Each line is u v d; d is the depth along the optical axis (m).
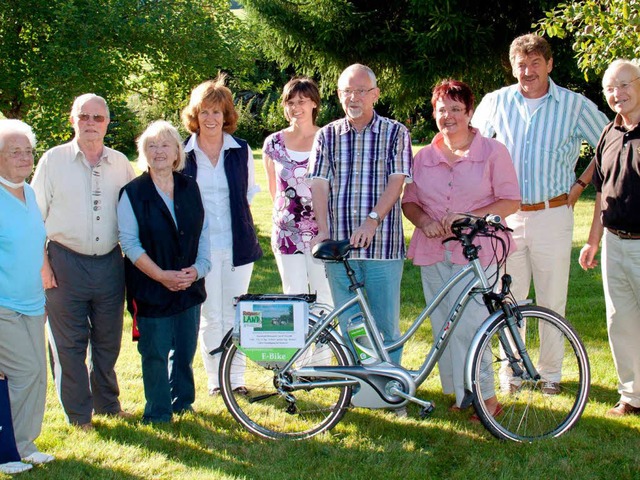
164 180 3.96
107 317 4.05
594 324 5.95
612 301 4.05
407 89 14.01
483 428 4.02
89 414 4.05
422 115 28.38
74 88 9.22
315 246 3.76
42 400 3.61
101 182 3.93
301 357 3.98
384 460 3.66
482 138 4.09
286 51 14.92
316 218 4.04
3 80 9.51
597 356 5.17
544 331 4.30
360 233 3.79
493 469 3.54
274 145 4.75
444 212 4.09
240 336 3.79
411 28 12.70
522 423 4.02
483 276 3.78
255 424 3.98
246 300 3.80
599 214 4.22
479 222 3.70
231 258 4.55
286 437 3.95
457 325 4.09
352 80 3.90
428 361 3.80
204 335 4.57
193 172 4.40
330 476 3.50
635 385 4.12
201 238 4.11
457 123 3.99
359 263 4.05
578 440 3.81
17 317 3.44
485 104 4.67
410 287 7.39
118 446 3.79
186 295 4.00
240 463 3.64
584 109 4.36
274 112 30.09
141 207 3.87
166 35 10.17
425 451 3.76
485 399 4.03
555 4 12.09
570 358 4.60
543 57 4.29
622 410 4.16
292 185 4.68
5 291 3.40
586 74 5.32
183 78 10.72
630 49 4.92
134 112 10.72
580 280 7.52
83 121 3.85
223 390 3.98
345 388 3.92
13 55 9.72
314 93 4.66
